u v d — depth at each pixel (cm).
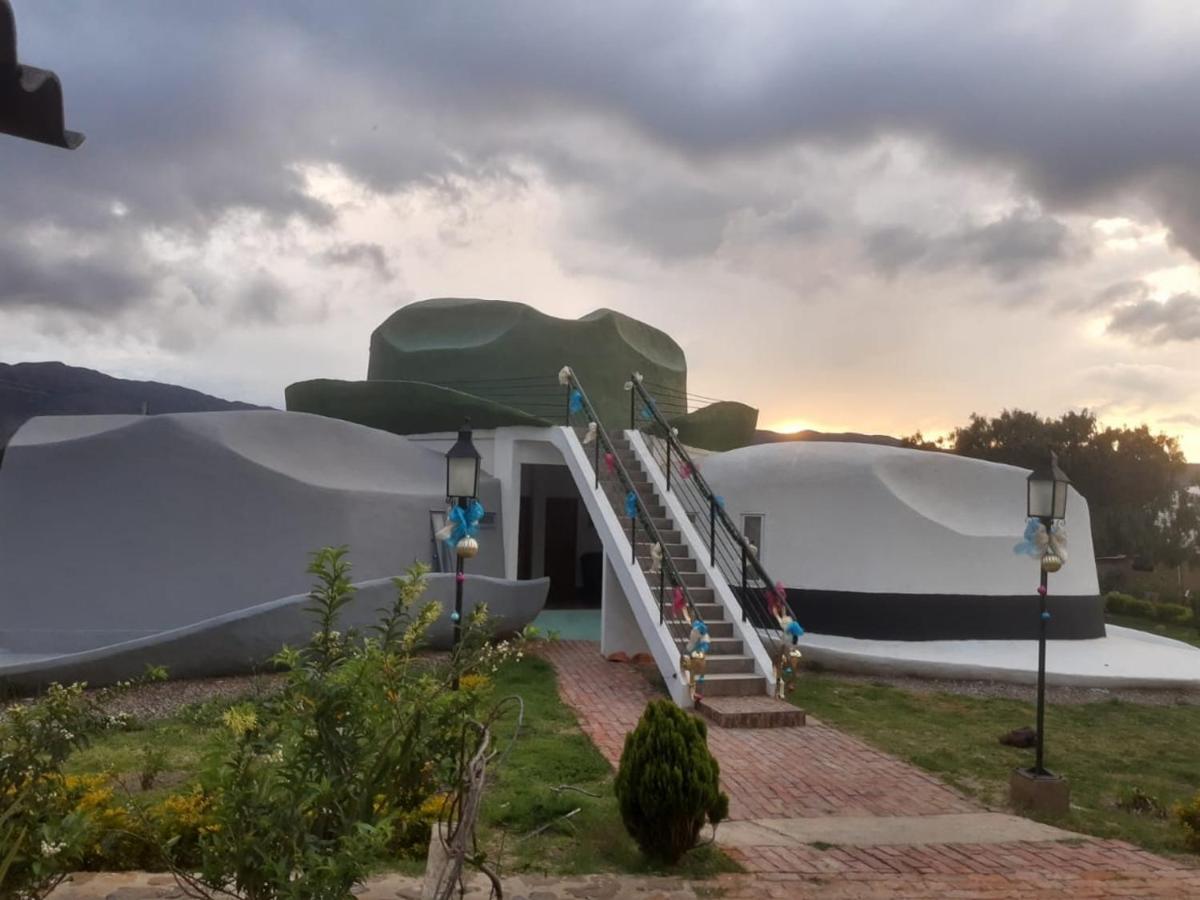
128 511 1419
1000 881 623
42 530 1416
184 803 572
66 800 472
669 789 617
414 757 433
